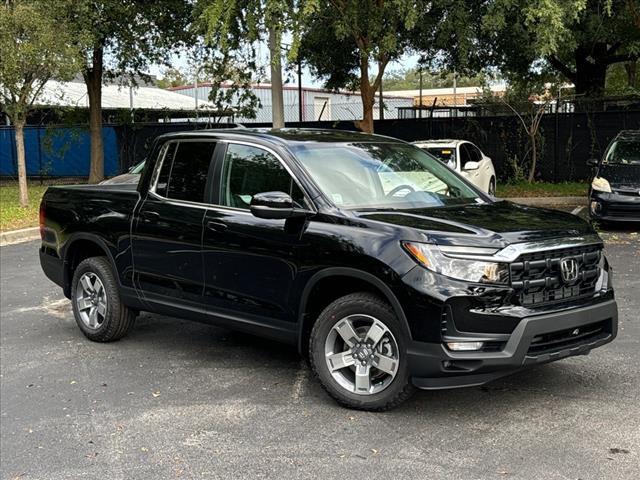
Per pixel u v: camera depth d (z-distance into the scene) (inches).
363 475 146.6
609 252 406.0
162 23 828.6
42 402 197.3
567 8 456.4
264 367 223.1
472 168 557.9
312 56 719.1
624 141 524.7
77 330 274.2
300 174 196.9
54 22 611.2
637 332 245.8
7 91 627.2
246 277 202.4
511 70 765.3
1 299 330.6
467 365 162.2
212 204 215.8
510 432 165.9
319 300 192.5
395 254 169.5
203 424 177.9
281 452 159.6
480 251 164.1
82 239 255.4
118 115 1055.0
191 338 259.6
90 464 157.8
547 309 167.6
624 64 1228.5
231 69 860.0
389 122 879.7
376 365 176.4
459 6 561.6
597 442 158.9
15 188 900.6
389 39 543.5
